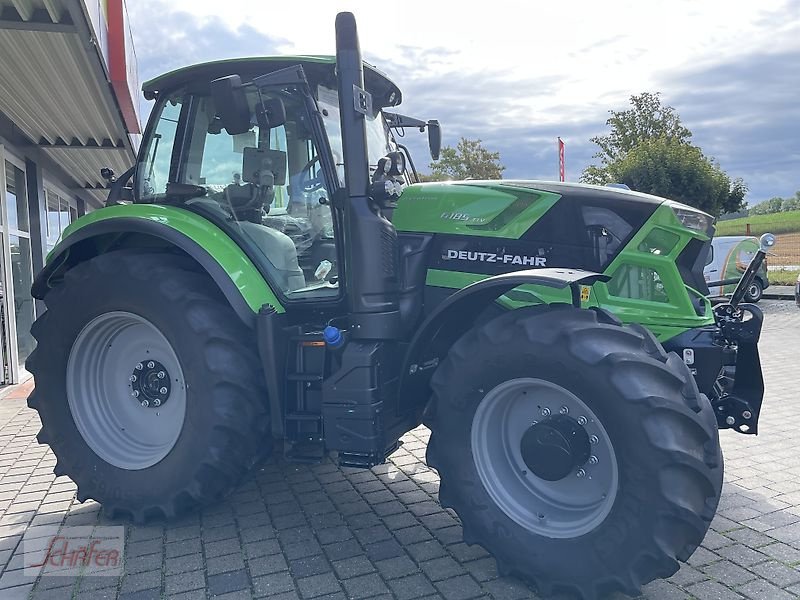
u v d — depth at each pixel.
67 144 9.30
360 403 3.02
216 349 3.29
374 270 3.12
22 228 8.92
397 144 4.43
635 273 3.18
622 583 2.48
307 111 3.43
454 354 2.89
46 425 3.76
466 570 2.93
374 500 3.79
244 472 3.40
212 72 3.63
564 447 2.68
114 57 6.76
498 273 3.36
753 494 3.76
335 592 2.77
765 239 3.33
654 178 19.44
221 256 3.40
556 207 3.29
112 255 3.61
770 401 5.89
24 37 5.52
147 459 3.56
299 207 3.59
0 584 2.92
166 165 3.88
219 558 3.11
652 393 2.43
